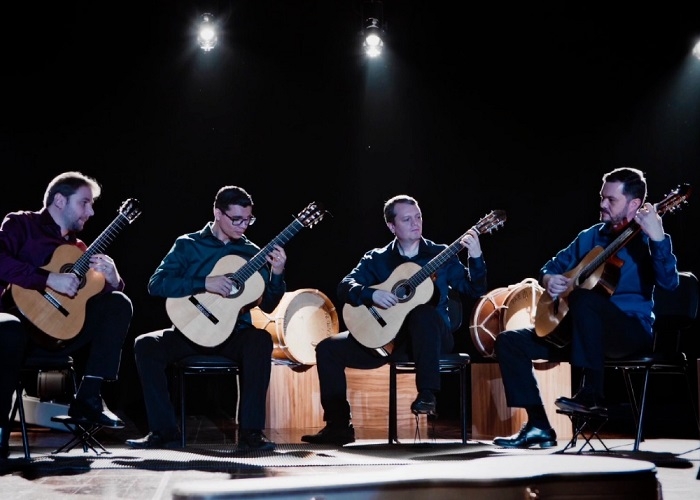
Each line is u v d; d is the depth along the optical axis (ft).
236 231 13.33
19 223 12.00
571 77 22.99
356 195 23.49
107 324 11.88
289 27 22.95
